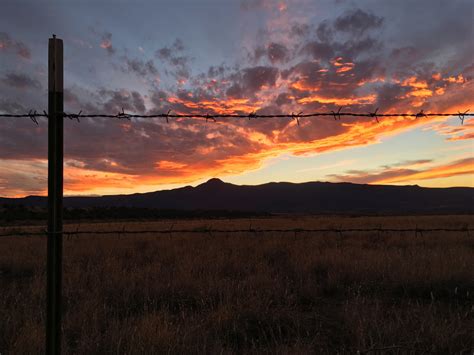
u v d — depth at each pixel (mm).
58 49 2277
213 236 14750
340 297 5676
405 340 3498
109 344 3477
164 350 3254
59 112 2264
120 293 5598
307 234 15320
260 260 8352
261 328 4227
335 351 3582
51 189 2230
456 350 3375
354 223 27062
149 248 11578
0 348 3521
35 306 4723
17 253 9984
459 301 5250
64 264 7918
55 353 2217
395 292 5770
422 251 8102
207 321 4164
